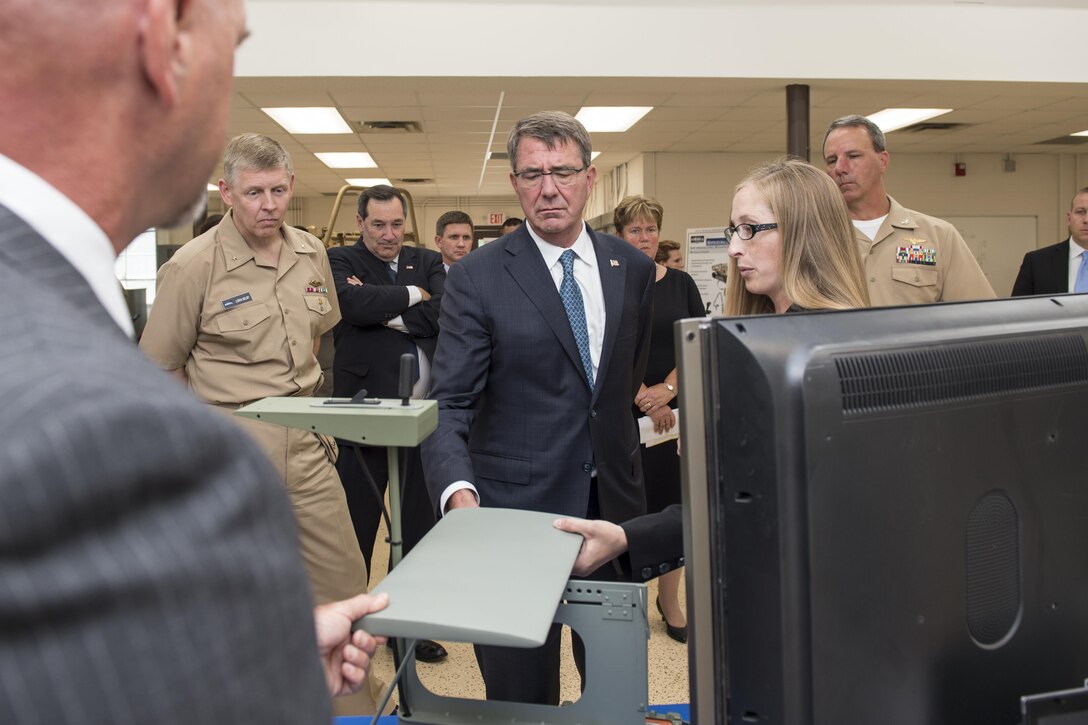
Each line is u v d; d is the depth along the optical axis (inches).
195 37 14.4
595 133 290.0
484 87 203.8
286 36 183.8
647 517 39.4
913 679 24.7
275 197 72.5
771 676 23.5
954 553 25.3
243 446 12.0
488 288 58.6
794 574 22.9
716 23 191.9
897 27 195.9
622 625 34.5
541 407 58.7
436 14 186.1
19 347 10.8
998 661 26.5
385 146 313.6
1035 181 356.5
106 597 9.6
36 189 12.9
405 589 29.0
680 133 289.3
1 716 9.1
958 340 25.9
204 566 10.5
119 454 10.0
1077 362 28.3
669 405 96.3
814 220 44.4
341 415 36.8
